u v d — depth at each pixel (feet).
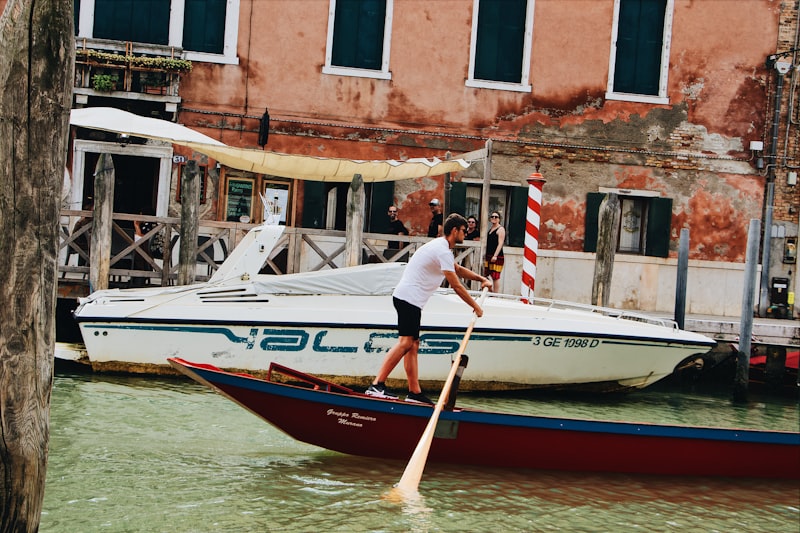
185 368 25.59
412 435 26.78
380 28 55.21
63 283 40.40
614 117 57.00
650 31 57.31
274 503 23.11
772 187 57.93
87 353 36.60
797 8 57.88
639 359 38.58
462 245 44.09
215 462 26.25
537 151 56.39
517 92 56.13
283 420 26.35
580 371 38.45
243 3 53.67
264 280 36.04
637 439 27.55
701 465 28.19
